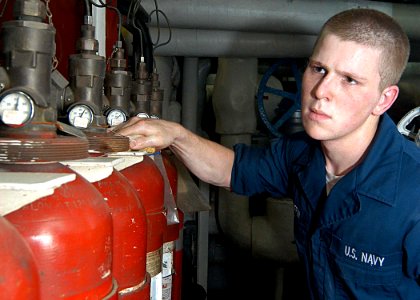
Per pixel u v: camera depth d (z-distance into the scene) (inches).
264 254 98.4
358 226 40.3
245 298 112.2
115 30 62.9
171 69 95.0
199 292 82.4
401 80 99.8
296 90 105.6
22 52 24.3
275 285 100.6
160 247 38.2
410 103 97.1
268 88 99.6
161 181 39.0
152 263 37.0
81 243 21.5
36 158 23.0
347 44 36.5
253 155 54.0
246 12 82.1
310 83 39.1
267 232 97.7
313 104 38.6
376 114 40.2
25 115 23.7
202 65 105.4
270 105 103.3
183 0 80.4
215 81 98.2
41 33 24.6
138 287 29.9
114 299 24.2
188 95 98.3
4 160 22.5
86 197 22.9
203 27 84.2
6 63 24.5
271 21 83.4
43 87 24.9
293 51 90.1
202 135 109.7
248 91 97.0
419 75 101.0
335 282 43.6
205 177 53.6
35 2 24.9
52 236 20.5
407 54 38.9
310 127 39.4
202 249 96.3
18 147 22.6
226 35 87.0
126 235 28.5
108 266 23.8
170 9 80.2
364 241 40.2
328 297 43.6
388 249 39.4
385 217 39.0
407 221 38.3
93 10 51.8
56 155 23.7
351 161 42.0
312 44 89.8
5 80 24.5
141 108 55.2
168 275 47.6
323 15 84.0
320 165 44.8
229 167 54.1
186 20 81.7
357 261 40.9
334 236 42.2
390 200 38.6
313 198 45.5
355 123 38.4
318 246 44.0
